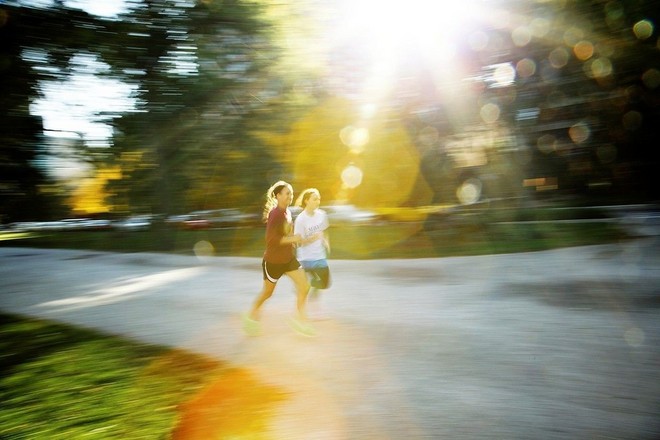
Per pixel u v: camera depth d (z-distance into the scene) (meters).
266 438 3.90
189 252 19.88
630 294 8.16
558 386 4.57
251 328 6.75
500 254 13.83
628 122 19.77
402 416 4.14
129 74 15.90
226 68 19.31
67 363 6.05
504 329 6.51
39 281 13.93
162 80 17.25
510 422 3.94
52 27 11.66
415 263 13.02
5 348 6.98
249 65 19.52
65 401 4.89
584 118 19.23
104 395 4.96
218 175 23.78
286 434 3.95
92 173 20.44
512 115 18.36
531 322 6.78
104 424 4.30
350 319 7.40
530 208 22.89
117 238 29.55
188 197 24.31
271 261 6.57
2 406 4.90
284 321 7.48
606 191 30.55
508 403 4.27
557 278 9.88
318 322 7.31
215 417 4.31
